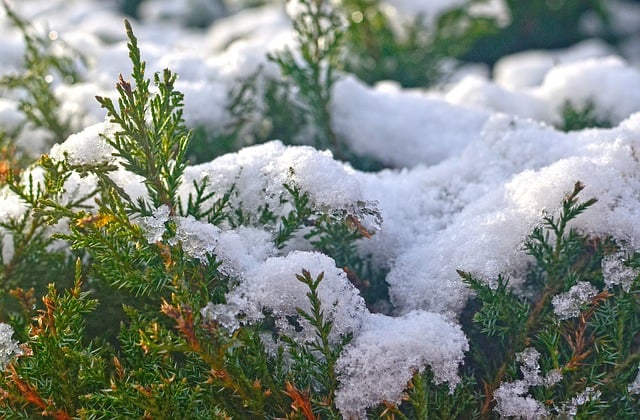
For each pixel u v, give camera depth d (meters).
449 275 0.99
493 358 0.98
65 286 1.03
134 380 0.94
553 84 1.31
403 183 1.11
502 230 0.98
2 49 1.45
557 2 2.16
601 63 1.30
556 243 0.95
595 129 1.11
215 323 0.90
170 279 0.92
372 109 1.26
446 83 1.63
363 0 1.52
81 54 1.32
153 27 2.49
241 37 2.02
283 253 1.02
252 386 0.91
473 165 1.10
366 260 1.04
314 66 1.19
